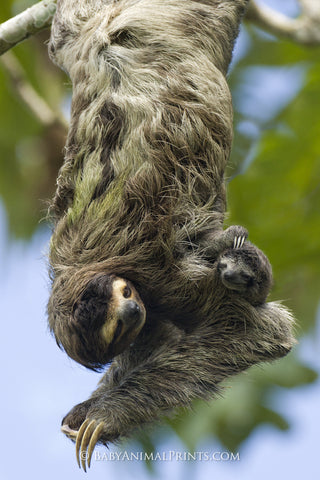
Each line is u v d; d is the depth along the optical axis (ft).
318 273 63.21
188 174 41.04
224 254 40.06
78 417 40.88
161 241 39.93
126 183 40.22
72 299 39.01
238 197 65.31
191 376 41.70
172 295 40.86
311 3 61.21
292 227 63.87
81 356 39.09
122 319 37.96
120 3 44.73
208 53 44.04
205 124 41.91
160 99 41.47
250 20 60.23
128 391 41.01
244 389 61.46
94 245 40.19
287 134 64.90
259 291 40.73
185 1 44.78
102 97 41.91
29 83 70.49
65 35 45.47
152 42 42.78
